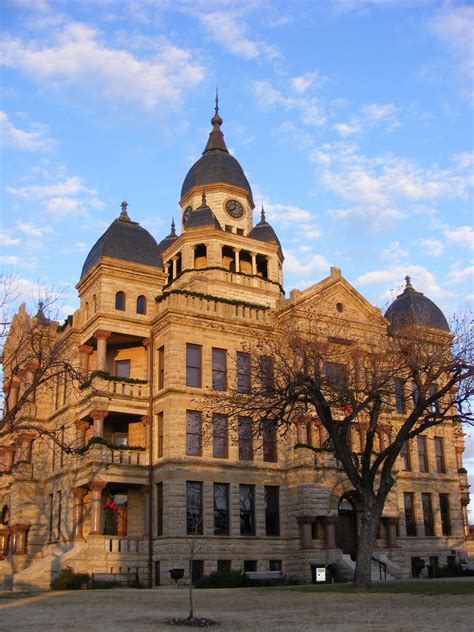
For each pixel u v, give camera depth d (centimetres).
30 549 5003
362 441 4500
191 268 5816
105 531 4591
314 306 4866
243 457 4619
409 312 4994
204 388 4547
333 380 3591
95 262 4822
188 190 6475
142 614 2245
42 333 3828
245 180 6550
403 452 5431
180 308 4603
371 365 4078
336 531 4734
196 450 4456
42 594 3259
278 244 6400
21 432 5194
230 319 4734
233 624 1933
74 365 4791
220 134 6838
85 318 4950
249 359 4688
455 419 3359
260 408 3612
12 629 1877
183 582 4116
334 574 4300
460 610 2117
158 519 4369
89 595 3123
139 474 4431
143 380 4647
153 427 4562
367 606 2312
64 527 4666
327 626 1831
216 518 4406
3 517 5509
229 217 6309
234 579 3991
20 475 5116
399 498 5256
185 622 1964
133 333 4709
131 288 4828
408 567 5097
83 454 4447
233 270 5962
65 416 4916
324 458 4612
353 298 5084
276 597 2764
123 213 5141
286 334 4172
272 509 4622
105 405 4478
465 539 5584
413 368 3441
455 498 5575
